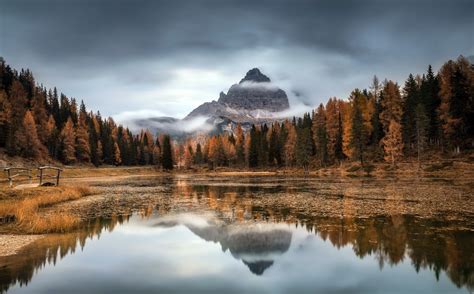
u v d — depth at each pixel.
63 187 45.03
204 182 73.62
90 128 147.62
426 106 84.69
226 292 12.97
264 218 26.89
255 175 107.19
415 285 13.25
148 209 32.75
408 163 76.50
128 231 23.23
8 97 121.38
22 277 14.35
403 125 87.38
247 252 18.12
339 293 12.71
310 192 43.66
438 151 77.69
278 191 46.75
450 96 73.00
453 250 16.88
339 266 15.49
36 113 128.88
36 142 106.38
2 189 36.88
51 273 14.88
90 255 17.59
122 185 66.25
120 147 155.50
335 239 19.78
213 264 16.28
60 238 21.08
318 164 105.62
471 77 77.19
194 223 25.73
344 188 47.09
